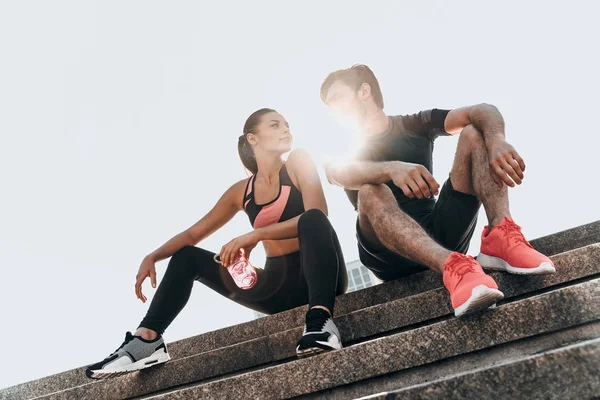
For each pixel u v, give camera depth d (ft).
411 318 8.15
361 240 9.69
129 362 9.02
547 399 5.14
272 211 10.69
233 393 7.04
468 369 6.47
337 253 9.49
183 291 9.97
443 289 8.11
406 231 8.10
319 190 10.43
